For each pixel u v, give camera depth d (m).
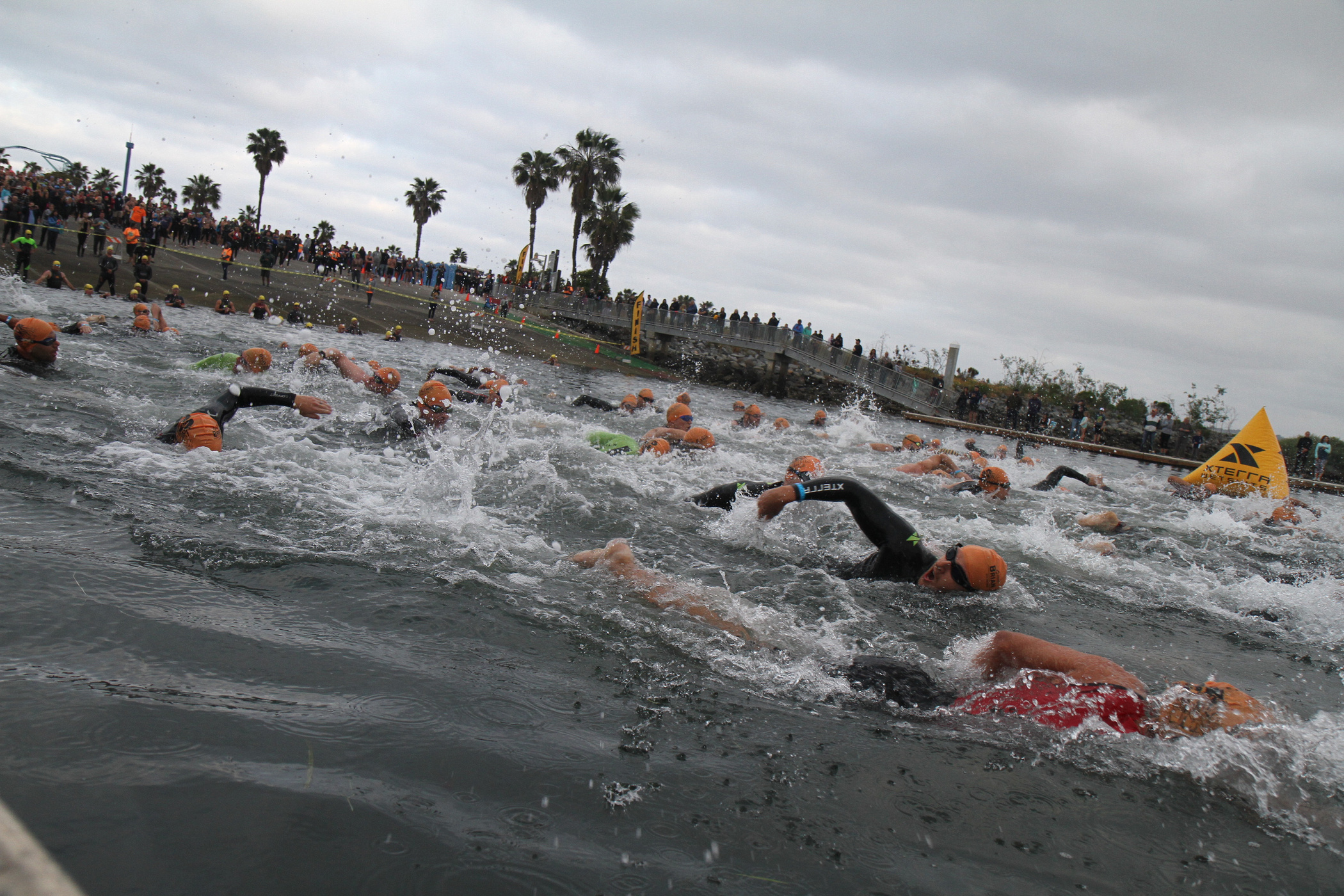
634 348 37.06
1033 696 3.42
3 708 2.17
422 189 58.53
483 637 3.38
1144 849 2.42
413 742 2.41
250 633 3.00
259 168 59.62
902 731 3.11
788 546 6.02
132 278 24.58
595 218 52.97
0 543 3.43
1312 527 10.52
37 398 7.00
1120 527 8.45
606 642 3.56
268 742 2.27
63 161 26.03
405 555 4.32
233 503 4.77
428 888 1.80
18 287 19.05
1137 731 3.20
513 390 13.45
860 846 2.24
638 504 6.64
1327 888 2.31
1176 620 5.25
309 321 25.03
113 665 2.55
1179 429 29.84
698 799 2.36
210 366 10.48
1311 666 4.55
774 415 22.19
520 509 5.93
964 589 4.96
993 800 2.61
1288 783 2.90
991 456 15.87
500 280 41.81
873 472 11.02
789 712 3.13
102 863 1.69
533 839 2.04
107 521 4.05
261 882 1.73
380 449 7.23
